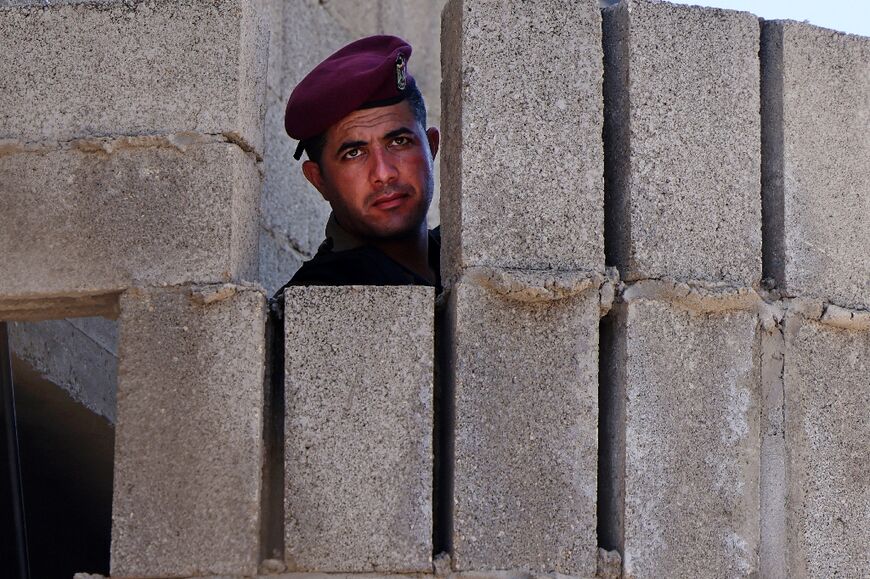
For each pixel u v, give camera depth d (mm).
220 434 15875
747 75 17328
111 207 16562
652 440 16312
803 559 16703
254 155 17297
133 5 17031
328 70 19297
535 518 15922
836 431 17078
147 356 16109
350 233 19359
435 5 32375
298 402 15930
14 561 20094
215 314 16141
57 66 16969
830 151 17641
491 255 16328
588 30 16891
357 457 15875
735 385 16672
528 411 16094
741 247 16969
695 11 17297
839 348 17281
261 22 17734
